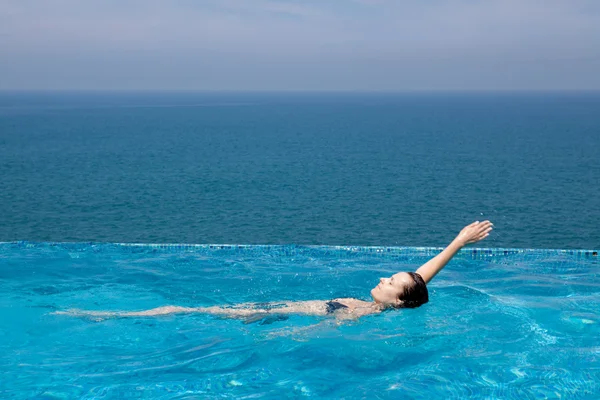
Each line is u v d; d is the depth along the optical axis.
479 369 3.78
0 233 15.11
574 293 5.65
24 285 6.07
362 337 4.38
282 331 4.52
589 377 3.64
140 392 3.48
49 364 3.94
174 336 4.46
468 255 7.53
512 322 4.71
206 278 6.41
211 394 3.45
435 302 5.26
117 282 6.23
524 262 7.14
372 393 3.44
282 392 3.47
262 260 7.27
